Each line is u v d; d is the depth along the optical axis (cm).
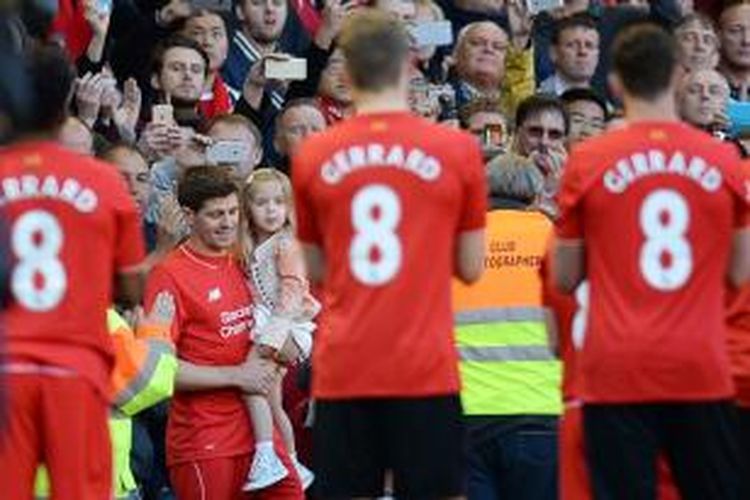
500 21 3353
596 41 3278
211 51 3075
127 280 2145
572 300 2141
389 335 2062
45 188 2095
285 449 2544
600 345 2062
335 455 2080
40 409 2089
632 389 2059
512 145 2842
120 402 2405
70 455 2092
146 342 2425
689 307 2064
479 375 2392
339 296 2077
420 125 2080
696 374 2061
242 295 2533
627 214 2061
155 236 2703
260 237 2577
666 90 2072
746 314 2208
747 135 2809
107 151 2695
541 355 2397
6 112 2070
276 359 2523
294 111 2920
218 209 2516
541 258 2381
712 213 2064
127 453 2433
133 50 3092
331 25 3150
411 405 2064
